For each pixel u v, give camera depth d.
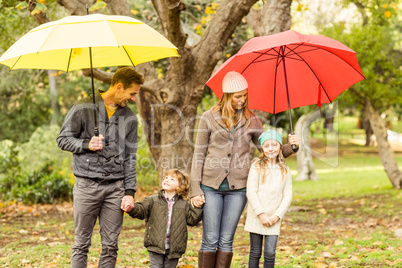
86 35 4.46
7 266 7.03
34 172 15.88
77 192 5.12
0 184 15.78
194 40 16.50
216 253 5.47
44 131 22.27
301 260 7.38
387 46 18.39
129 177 5.35
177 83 10.66
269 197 5.50
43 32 4.60
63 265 6.97
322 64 5.82
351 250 8.02
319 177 26.53
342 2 18.12
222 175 5.43
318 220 12.05
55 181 15.17
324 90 6.02
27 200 14.84
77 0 10.28
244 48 5.29
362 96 18.55
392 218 12.00
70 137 5.06
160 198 5.57
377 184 21.52
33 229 10.55
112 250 5.25
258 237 5.56
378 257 7.32
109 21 4.71
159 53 5.57
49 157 19.73
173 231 5.47
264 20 10.55
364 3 18.06
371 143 46.62
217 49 10.46
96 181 5.11
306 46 5.67
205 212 5.43
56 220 12.03
